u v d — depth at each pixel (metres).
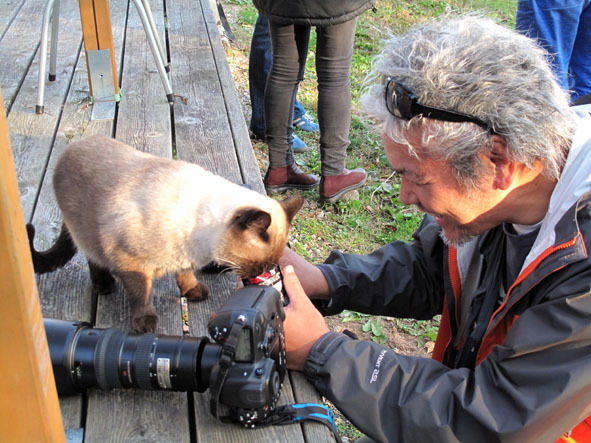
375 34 8.65
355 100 6.53
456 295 2.02
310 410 1.66
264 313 1.51
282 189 4.91
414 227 4.84
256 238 2.21
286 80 4.38
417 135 1.57
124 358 1.60
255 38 5.27
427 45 1.56
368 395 1.62
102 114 3.79
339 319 3.98
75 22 5.50
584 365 1.40
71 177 2.26
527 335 1.49
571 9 4.08
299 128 6.10
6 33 5.16
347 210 4.89
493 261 1.91
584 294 1.44
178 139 3.52
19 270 0.89
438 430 1.54
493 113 1.47
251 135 5.84
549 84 1.53
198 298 2.23
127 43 5.11
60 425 1.10
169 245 2.13
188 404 1.72
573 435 1.62
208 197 2.23
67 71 4.43
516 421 1.45
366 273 2.23
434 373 1.66
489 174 1.58
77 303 2.15
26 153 3.26
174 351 1.60
